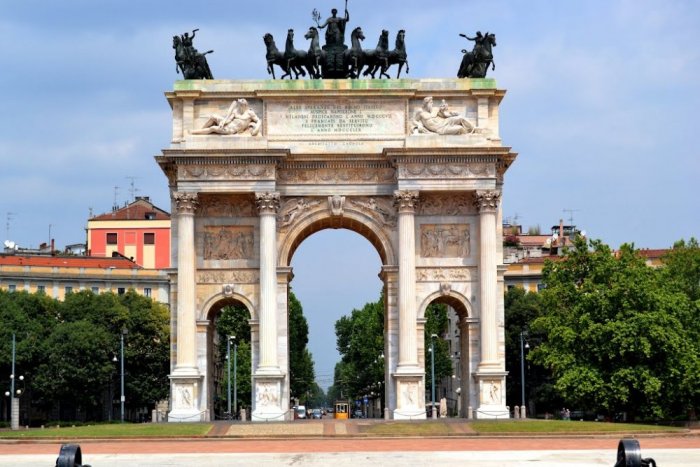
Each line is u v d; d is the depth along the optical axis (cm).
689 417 13638
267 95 11419
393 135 11438
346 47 11800
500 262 11394
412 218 11238
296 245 11712
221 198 11419
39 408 17638
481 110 11481
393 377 11200
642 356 12119
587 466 6375
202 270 11419
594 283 12738
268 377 11062
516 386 17625
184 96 11406
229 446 8306
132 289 19000
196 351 11312
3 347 16762
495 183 11281
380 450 7694
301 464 6600
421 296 11356
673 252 15825
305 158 11319
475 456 7094
